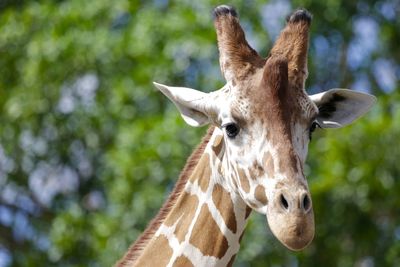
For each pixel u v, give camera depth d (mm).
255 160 9867
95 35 21734
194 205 10516
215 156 10445
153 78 21000
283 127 9805
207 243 10406
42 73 22125
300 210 9477
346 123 10680
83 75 22156
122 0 21875
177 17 21000
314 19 21750
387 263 20578
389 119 20062
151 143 19922
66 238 21812
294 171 9664
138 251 10586
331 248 20188
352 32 22297
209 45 20656
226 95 10156
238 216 10391
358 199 19953
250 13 20922
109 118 22188
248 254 19188
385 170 19984
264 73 9922
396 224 20484
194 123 10461
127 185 19922
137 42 21219
